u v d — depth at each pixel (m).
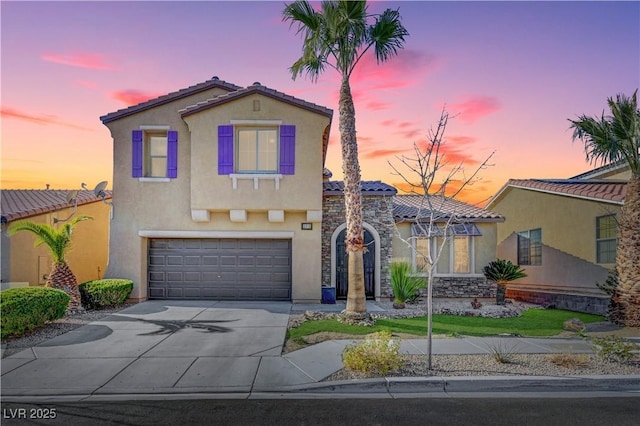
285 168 14.02
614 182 15.60
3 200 18.11
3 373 7.48
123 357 8.32
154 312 12.53
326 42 11.29
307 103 13.95
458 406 6.16
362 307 11.20
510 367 7.52
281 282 14.91
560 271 16.11
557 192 15.71
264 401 6.35
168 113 14.79
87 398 6.49
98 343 9.25
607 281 12.48
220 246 14.95
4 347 8.96
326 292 14.69
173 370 7.61
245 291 14.90
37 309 10.03
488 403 6.28
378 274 15.68
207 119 14.09
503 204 20.61
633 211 11.52
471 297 16.55
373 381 6.87
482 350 8.62
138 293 14.27
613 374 7.20
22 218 16.03
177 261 14.92
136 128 14.70
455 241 16.78
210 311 12.70
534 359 8.03
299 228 14.61
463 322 11.74
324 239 15.66
